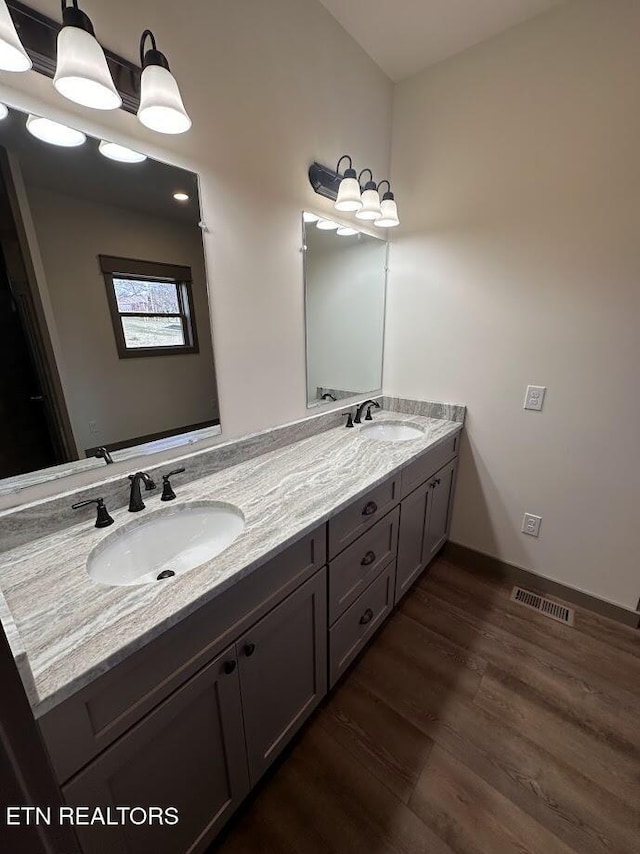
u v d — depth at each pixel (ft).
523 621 5.67
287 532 3.16
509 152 5.29
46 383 3.12
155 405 3.92
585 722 4.19
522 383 5.84
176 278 3.91
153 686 2.30
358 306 6.48
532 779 3.65
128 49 3.15
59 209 3.05
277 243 4.86
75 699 1.90
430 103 5.88
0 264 2.79
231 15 3.84
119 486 3.61
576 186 4.88
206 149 3.90
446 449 6.22
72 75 2.35
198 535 3.74
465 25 5.00
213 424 4.53
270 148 4.52
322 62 4.91
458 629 5.52
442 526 6.89
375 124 6.02
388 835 3.26
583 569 5.90
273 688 3.39
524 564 6.48
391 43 5.35
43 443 3.15
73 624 2.20
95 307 3.36
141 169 3.48
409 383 7.17
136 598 2.41
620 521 5.42
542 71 4.85
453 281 6.21
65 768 1.94
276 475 4.42
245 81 4.10
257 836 3.27
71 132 3.03
